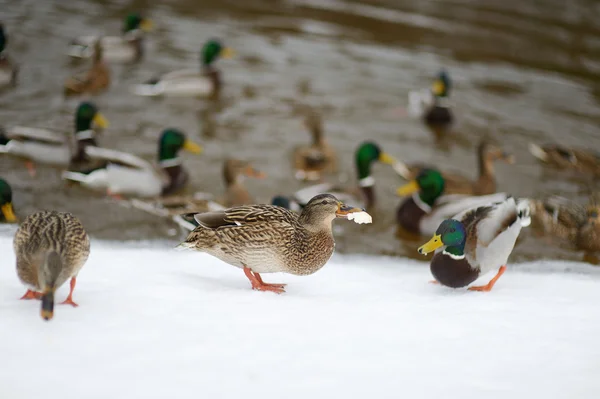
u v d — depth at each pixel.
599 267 9.41
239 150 16.58
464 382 4.78
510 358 5.17
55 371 4.60
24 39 20.58
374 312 6.04
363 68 20.78
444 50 22.16
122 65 20.47
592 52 22.53
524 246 13.18
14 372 4.56
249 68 20.39
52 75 18.95
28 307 5.59
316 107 18.64
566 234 13.34
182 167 15.19
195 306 5.88
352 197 14.77
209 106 18.72
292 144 16.92
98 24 22.25
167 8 24.11
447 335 5.56
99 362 4.75
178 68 20.42
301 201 14.02
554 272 8.93
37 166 15.09
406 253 12.86
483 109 19.05
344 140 17.45
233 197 14.33
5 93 17.83
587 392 4.71
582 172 16.42
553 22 24.64
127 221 12.79
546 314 6.16
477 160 17.12
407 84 19.97
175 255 8.02
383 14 24.75
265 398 4.44
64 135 15.52
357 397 4.52
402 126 18.23
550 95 19.81
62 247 5.59
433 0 26.19
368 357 5.08
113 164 14.46
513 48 22.55
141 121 17.72
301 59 21.05
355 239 13.36
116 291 6.17
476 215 7.93
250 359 4.93
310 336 5.39
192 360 4.86
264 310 5.90
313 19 23.92
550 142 17.56
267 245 6.88
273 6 24.94
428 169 14.08
